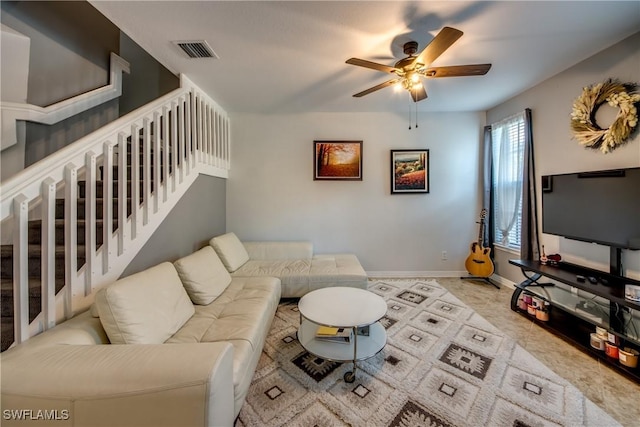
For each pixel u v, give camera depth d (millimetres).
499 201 3545
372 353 1717
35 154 2207
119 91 3004
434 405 1485
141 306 1447
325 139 3848
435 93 3117
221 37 1978
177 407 926
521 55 2273
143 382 929
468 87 2947
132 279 1526
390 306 2832
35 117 2162
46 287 1360
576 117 2371
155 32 1911
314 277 2896
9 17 2066
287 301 3035
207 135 3189
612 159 2150
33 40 2215
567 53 2248
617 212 2031
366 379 1699
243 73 2576
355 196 3885
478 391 1592
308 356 1955
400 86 2854
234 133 3848
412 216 3893
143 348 1081
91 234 1616
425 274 3916
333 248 3914
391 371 1776
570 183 2404
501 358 1914
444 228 3885
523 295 2693
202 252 2477
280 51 2172
